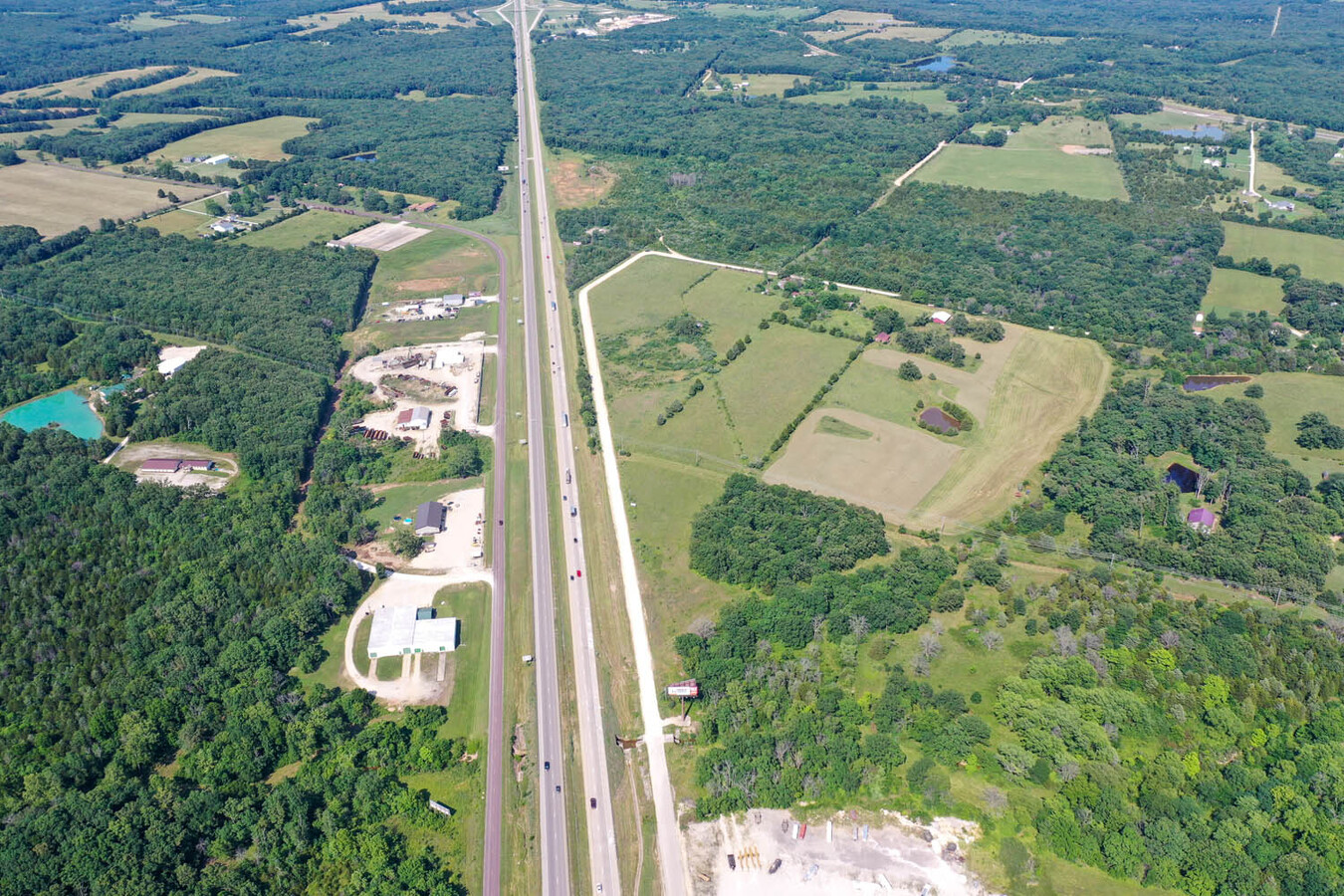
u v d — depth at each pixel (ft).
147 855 475.72
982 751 546.67
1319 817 497.87
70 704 582.35
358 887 480.64
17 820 499.92
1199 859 479.00
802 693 590.55
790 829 517.55
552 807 538.06
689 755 569.64
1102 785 517.55
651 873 501.97
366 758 558.15
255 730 558.15
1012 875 488.85
